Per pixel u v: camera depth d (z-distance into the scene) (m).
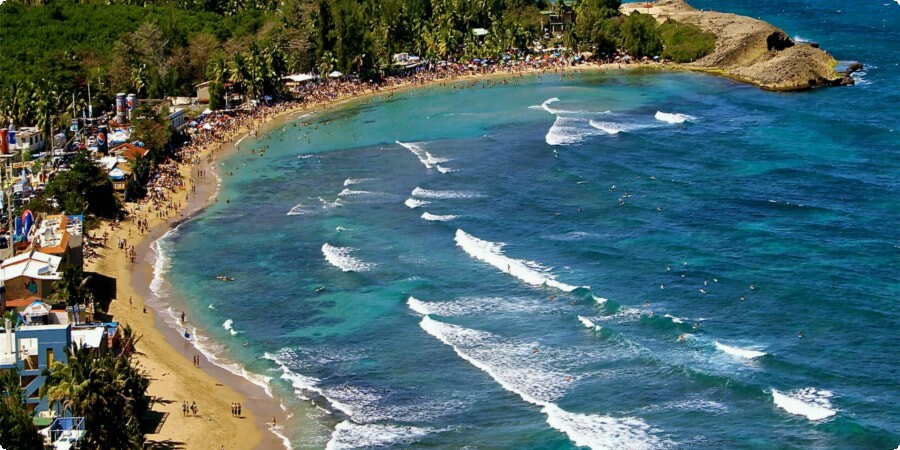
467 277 122.31
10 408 76.06
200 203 159.38
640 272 120.62
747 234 133.25
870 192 151.50
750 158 172.75
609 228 137.00
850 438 83.81
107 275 128.38
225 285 124.75
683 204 146.88
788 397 90.12
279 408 94.94
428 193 156.88
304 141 198.75
